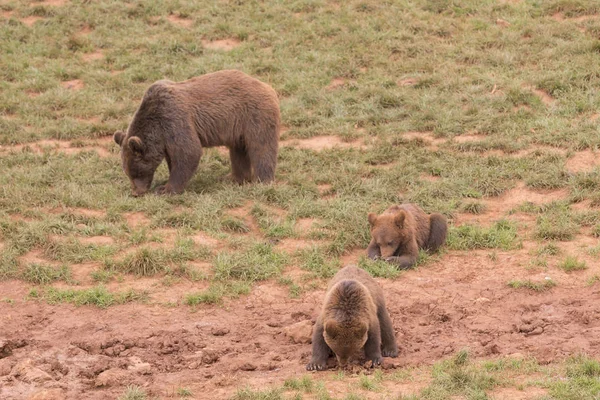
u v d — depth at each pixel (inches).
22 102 840.3
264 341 435.8
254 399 353.4
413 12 1016.2
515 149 705.0
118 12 1051.3
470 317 455.8
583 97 782.5
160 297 490.9
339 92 853.8
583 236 559.8
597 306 458.9
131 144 627.5
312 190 647.8
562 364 385.7
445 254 545.0
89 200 623.2
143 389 374.9
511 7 1021.8
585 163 669.9
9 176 669.9
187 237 561.6
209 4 1069.1
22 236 546.3
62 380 393.7
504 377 370.0
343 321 367.6
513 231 567.2
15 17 1037.8
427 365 394.6
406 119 789.2
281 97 858.8
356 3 1043.3
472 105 792.9
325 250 543.5
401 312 464.1
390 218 520.1
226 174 703.7
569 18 982.4
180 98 638.5
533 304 468.1
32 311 477.1
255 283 508.1
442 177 665.6
